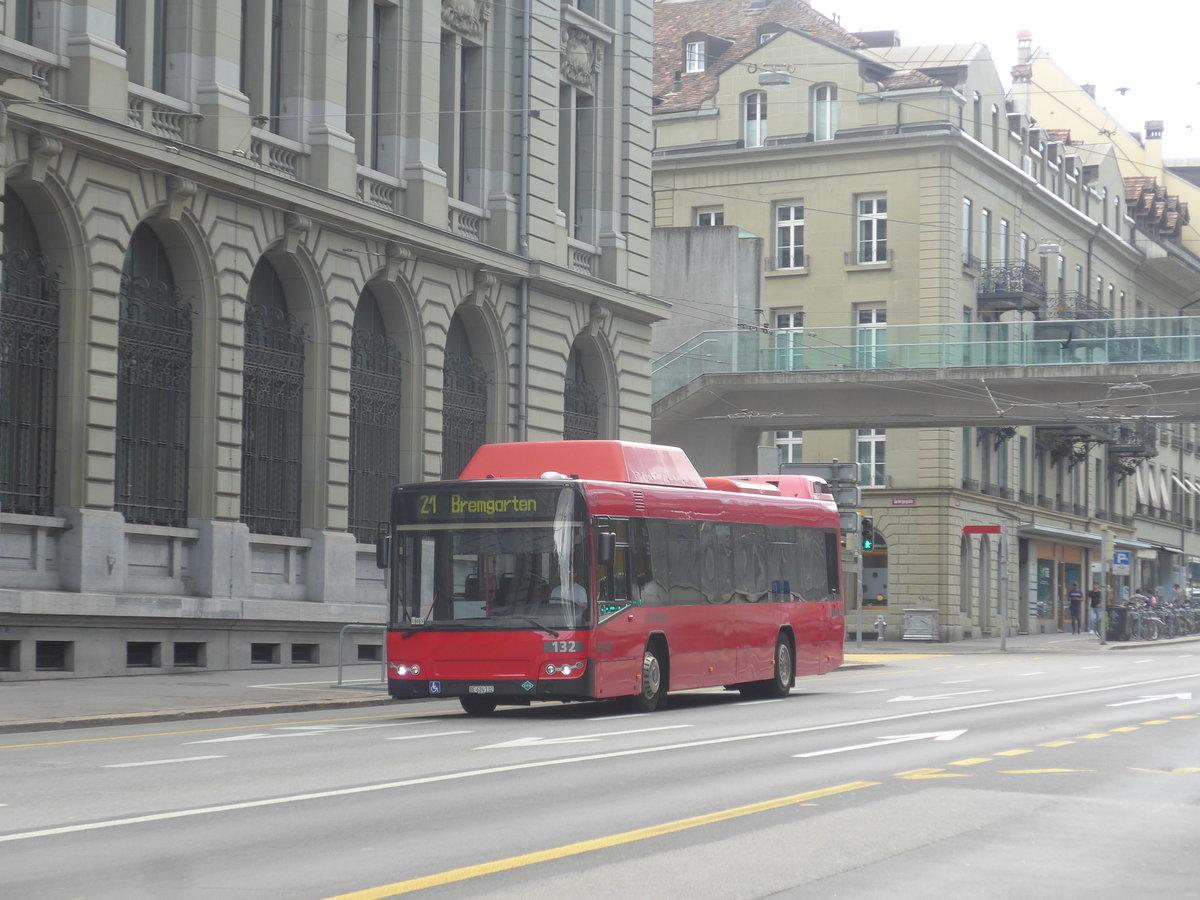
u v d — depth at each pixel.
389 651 21.12
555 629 20.56
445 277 33.44
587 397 38.91
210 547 27.16
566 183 38.06
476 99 35.09
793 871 9.07
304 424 30.03
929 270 60.50
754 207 63.25
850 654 45.16
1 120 22.97
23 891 8.24
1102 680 31.03
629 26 39.97
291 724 19.67
